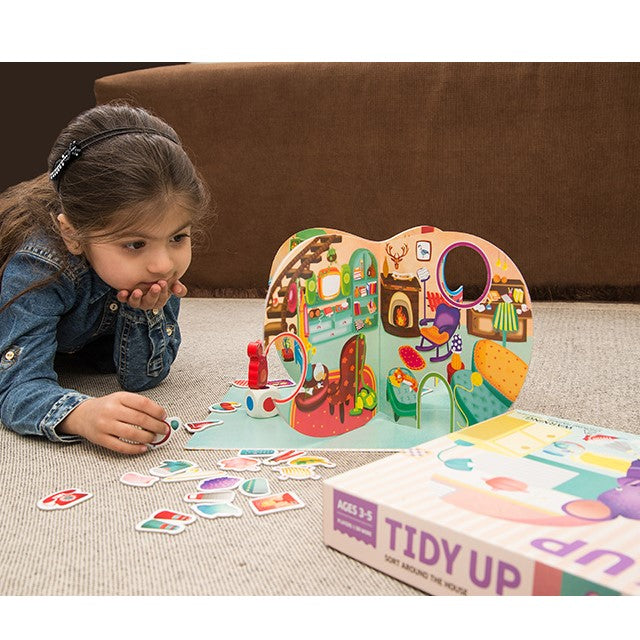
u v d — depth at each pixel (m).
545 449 0.77
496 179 1.87
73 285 1.09
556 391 1.16
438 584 0.60
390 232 1.95
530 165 1.85
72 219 0.98
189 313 1.84
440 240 0.98
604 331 1.53
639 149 1.79
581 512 0.62
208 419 1.05
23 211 1.12
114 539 0.70
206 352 1.45
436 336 1.00
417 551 0.61
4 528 0.73
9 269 1.06
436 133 1.88
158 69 2.05
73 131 1.01
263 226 2.02
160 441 0.94
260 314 1.82
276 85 1.94
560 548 0.56
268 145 1.97
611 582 0.51
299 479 0.83
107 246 0.96
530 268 1.90
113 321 1.18
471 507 0.63
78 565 0.66
